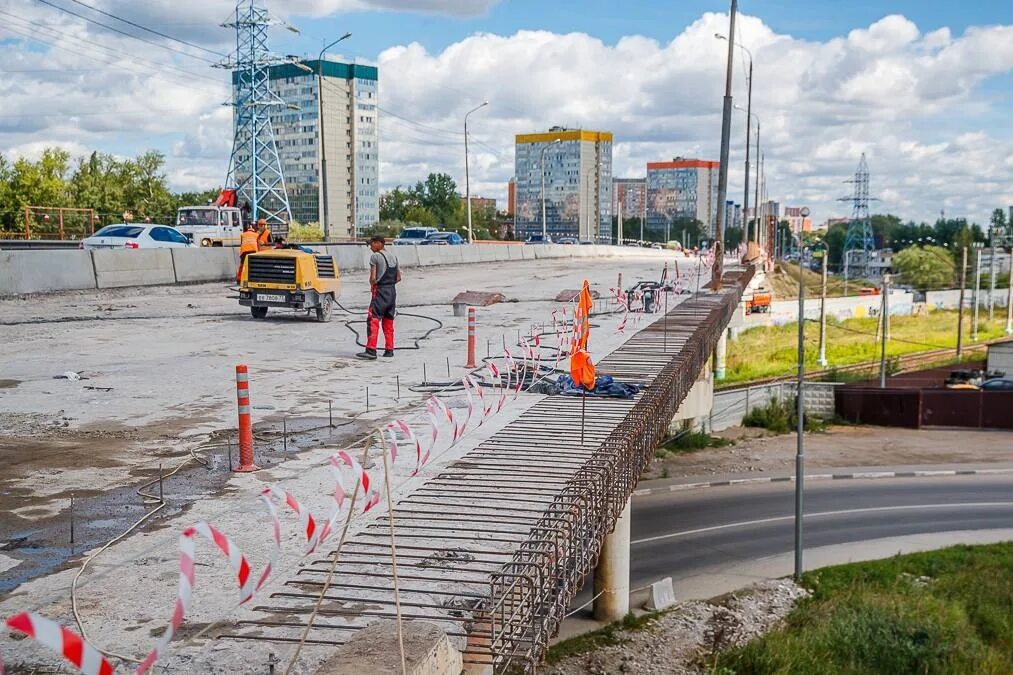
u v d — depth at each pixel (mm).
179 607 2791
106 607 5699
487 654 5141
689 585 21672
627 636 17812
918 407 44156
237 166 76625
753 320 68000
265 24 72125
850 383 51719
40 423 11008
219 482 8539
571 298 26781
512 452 9625
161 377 14141
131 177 75375
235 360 15844
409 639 4418
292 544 6879
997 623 20797
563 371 14461
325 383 13836
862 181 152250
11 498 7988
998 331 76250
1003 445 40125
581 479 7391
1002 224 189625
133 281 28234
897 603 20938
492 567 6441
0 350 16562
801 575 22469
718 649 17859
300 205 110562
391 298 16188
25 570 6301
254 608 5715
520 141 158250
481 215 150000
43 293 25328
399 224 109875
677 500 30047
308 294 20734
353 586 6074
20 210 60719
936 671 18125
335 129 107812
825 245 60438
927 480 33750
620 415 11422
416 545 6867
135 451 9703
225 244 38375
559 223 156125
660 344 16906
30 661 4996
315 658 5016
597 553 7344
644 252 67938
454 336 19406
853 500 30516
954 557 24766
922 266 121812
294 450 9797
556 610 6090
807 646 18234
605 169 157250
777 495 30953
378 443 10039
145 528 7199
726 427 43562
